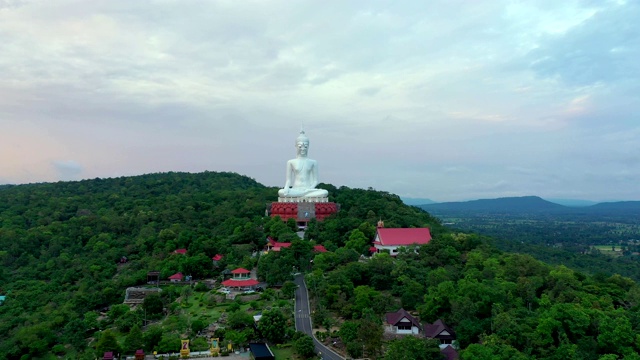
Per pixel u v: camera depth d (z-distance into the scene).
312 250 199.88
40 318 166.88
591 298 155.00
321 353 135.50
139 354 136.62
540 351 130.38
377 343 132.12
